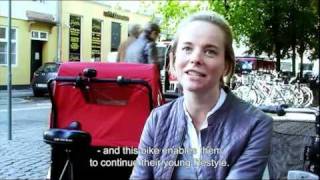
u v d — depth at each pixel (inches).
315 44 1139.3
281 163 127.5
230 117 76.2
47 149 351.9
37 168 296.0
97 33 1419.8
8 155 330.0
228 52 77.3
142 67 201.9
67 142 131.0
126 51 328.2
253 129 75.2
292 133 128.7
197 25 75.8
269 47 1085.8
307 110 133.5
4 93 950.4
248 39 1068.5
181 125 78.0
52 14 1218.6
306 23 1072.8
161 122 79.5
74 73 202.7
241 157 74.5
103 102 201.6
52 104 203.8
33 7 1152.8
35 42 1182.3
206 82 75.4
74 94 202.4
